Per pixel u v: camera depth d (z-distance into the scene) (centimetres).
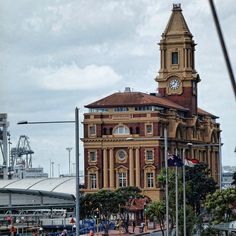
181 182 17025
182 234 15188
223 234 14312
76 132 7825
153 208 16500
